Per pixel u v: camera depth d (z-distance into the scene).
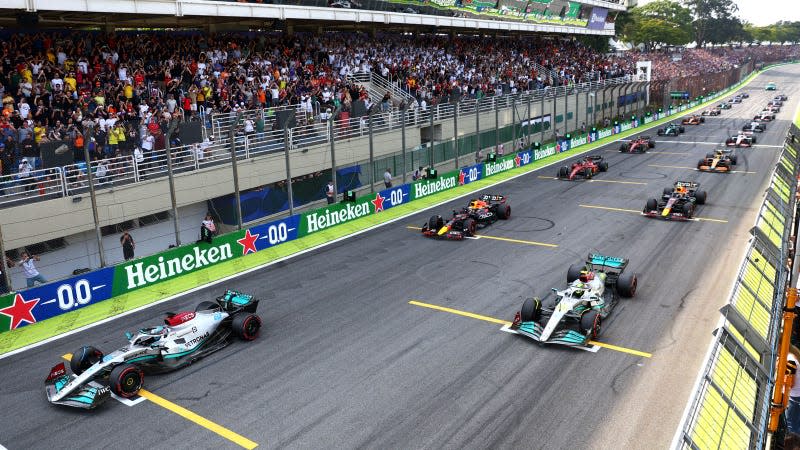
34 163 17.89
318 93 29.28
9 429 9.81
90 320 14.38
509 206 22.78
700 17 163.75
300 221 20.97
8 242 16.11
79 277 15.09
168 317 12.27
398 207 25.31
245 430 9.55
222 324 12.84
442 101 35.91
